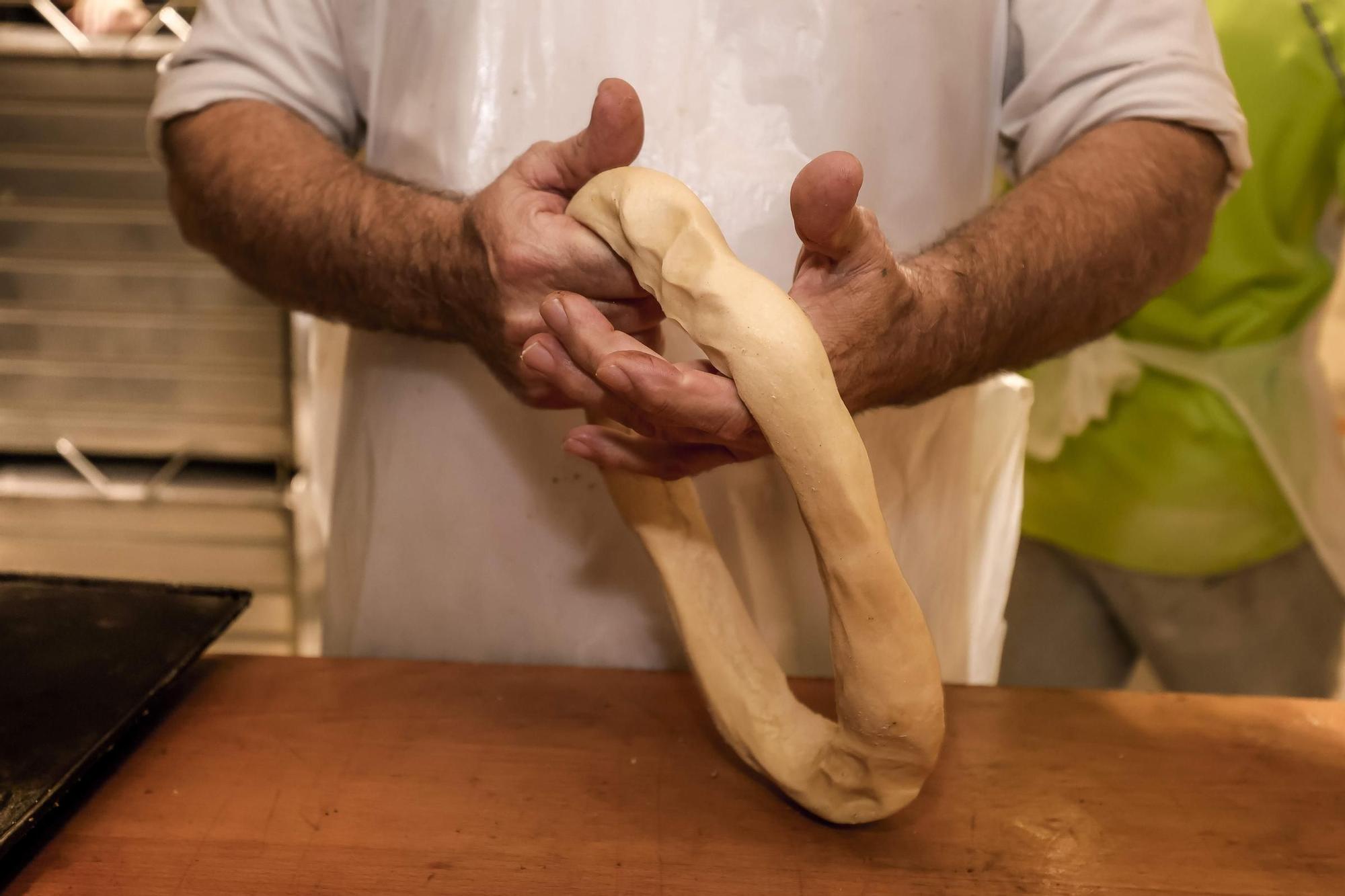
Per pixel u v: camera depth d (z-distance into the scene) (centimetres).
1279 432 126
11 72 154
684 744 68
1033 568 148
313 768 64
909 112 73
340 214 65
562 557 79
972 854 58
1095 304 66
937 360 58
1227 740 70
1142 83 70
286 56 77
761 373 47
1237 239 119
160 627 74
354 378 83
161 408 173
